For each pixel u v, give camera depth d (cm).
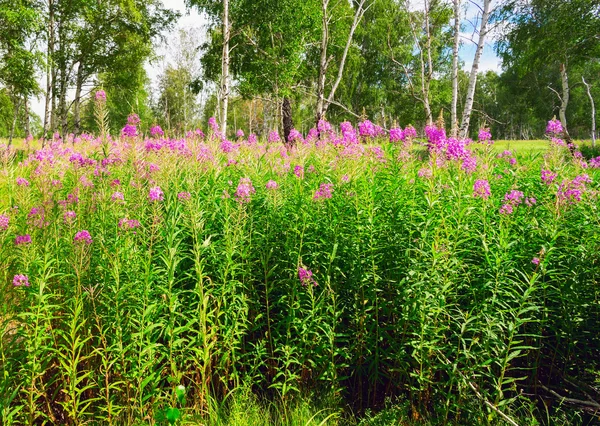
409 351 356
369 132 557
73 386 288
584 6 1625
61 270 341
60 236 373
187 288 377
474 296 333
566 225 379
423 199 373
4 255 340
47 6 2031
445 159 433
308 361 363
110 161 438
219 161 512
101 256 334
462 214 336
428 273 322
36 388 294
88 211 401
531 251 355
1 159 556
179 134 609
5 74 1830
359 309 364
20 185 416
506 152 668
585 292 361
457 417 315
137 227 330
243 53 2394
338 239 374
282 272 383
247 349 379
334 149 459
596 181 457
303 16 1992
